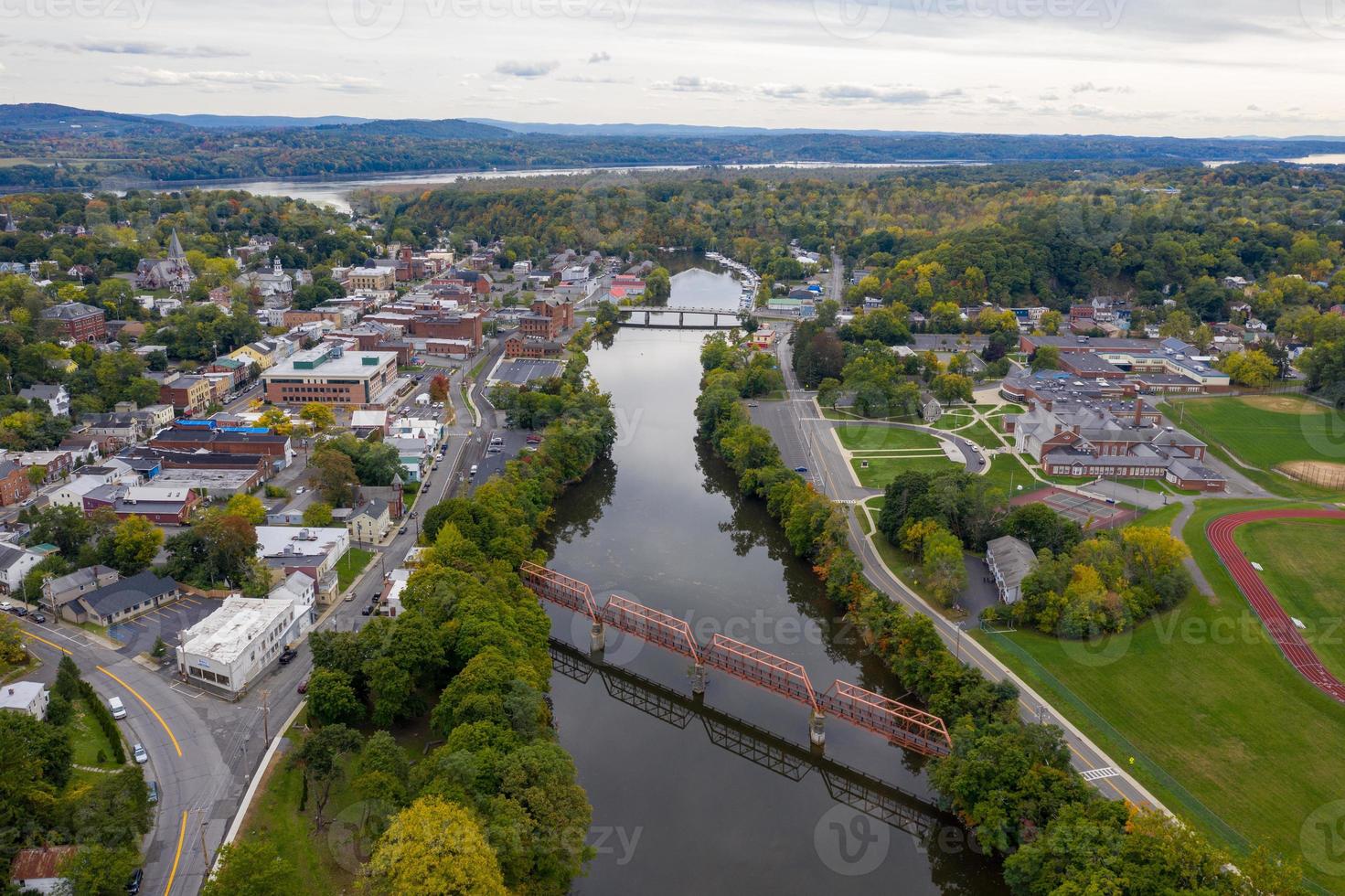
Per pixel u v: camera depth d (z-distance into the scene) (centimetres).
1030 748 16975
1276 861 14300
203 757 17625
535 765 15875
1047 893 14450
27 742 15638
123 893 13788
